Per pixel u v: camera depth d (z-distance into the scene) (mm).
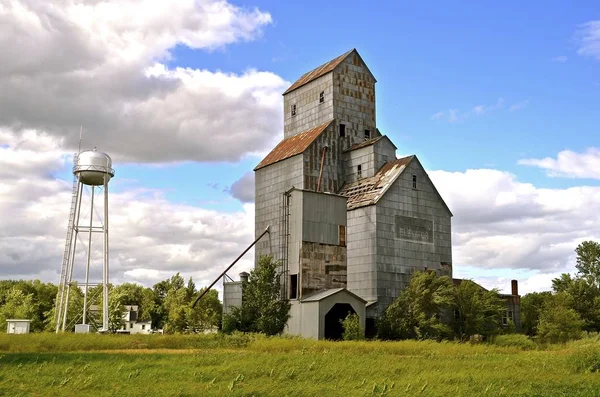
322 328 62188
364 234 73312
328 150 81812
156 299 161625
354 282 73688
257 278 69688
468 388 29703
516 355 50094
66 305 74750
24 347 43875
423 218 76625
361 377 32344
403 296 68875
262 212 83875
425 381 31031
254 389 27234
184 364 35312
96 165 76375
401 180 75188
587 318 97000
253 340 52469
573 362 39594
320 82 86438
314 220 69250
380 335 68312
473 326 71812
